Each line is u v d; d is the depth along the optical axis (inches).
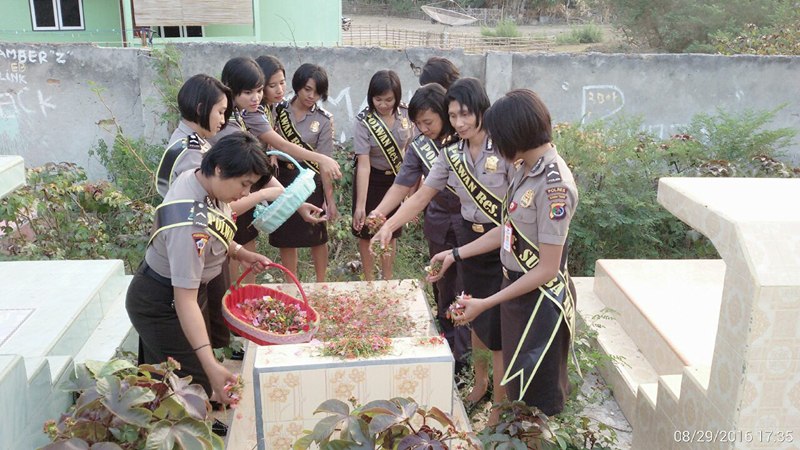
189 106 124.0
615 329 160.4
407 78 271.3
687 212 106.3
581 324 161.9
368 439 79.4
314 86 169.2
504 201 110.9
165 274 109.6
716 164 232.7
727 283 95.7
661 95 283.0
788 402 92.4
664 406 115.5
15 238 190.7
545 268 103.9
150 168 252.1
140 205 205.2
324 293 146.6
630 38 938.1
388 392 102.6
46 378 102.1
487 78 274.8
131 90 267.9
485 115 102.7
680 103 284.8
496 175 123.3
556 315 107.5
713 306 153.1
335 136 273.6
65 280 145.4
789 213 97.1
